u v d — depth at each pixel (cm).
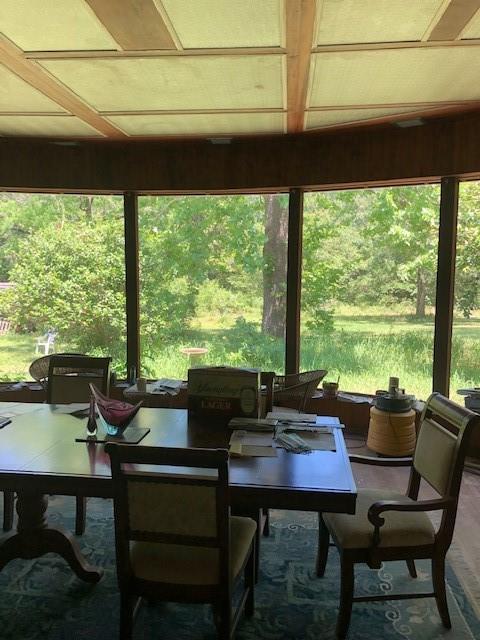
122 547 181
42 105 356
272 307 508
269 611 223
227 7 218
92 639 205
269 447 230
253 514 235
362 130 425
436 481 219
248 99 341
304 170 451
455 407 222
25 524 242
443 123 398
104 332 518
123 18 228
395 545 208
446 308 416
